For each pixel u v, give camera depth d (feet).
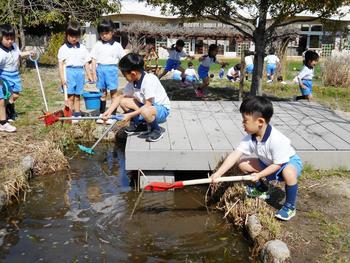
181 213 8.14
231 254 6.79
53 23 30.35
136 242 7.09
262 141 7.23
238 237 7.30
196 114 12.32
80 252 6.76
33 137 11.37
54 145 10.78
